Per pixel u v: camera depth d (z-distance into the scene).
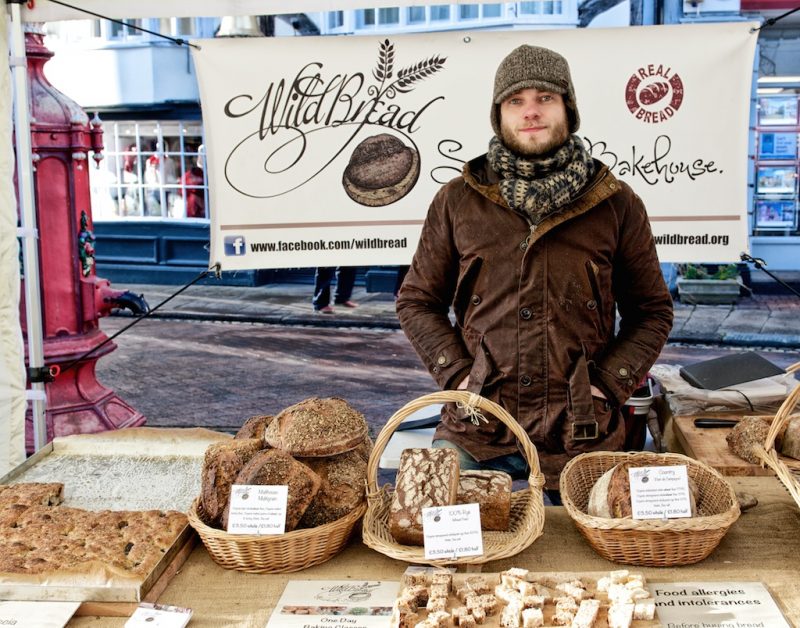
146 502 2.23
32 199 3.34
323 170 3.42
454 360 2.47
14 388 3.19
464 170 2.47
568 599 1.64
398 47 3.34
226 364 7.62
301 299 10.73
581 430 2.35
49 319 4.70
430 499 1.88
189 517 1.92
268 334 8.88
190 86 11.38
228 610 1.73
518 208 2.33
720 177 3.31
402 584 1.78
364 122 3.39
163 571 1.81
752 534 2.00
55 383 4.76
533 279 2.37
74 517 1.98
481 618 1.62
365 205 3.44
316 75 3.36
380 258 3.47
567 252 2.37
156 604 1.71
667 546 1.83
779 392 2.88
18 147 3.31
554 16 9.59
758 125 10.51
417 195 3.43
